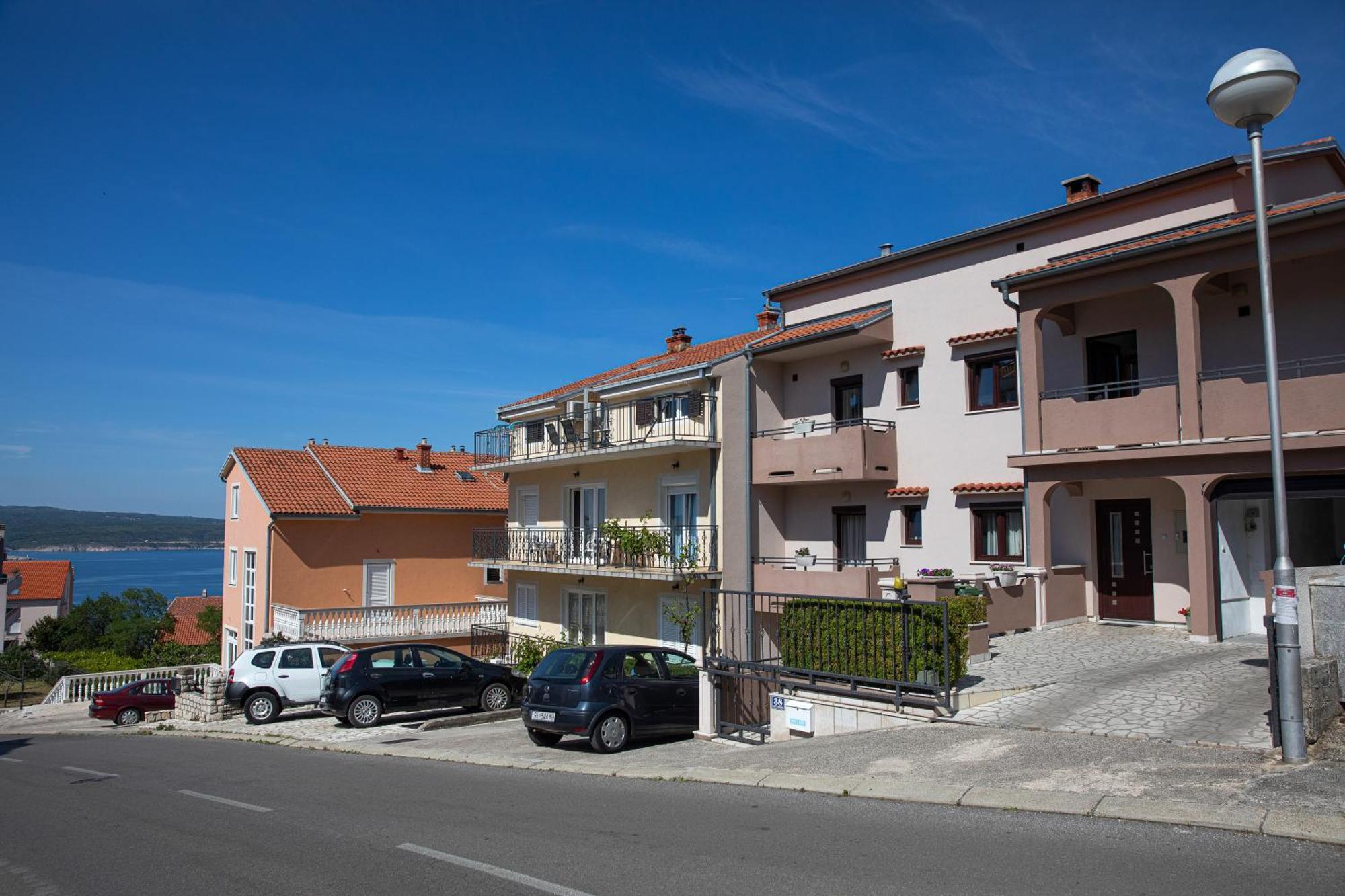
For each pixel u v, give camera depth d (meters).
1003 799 7.62
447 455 38.22
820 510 21.83
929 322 20.09
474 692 19.62
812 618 12.99
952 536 19.17
